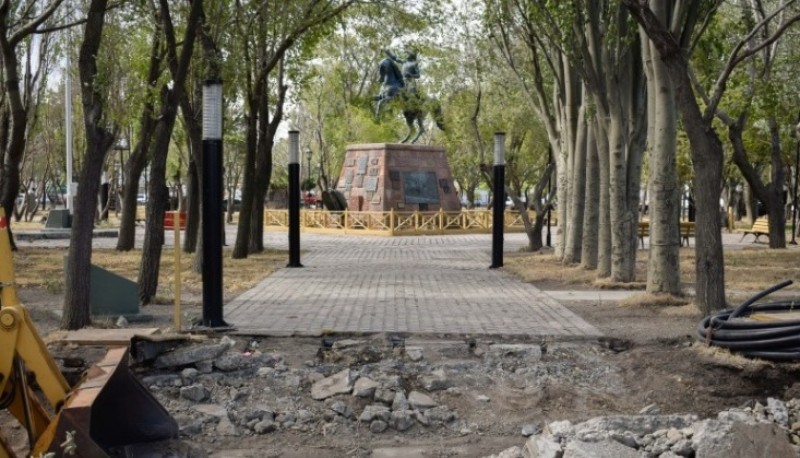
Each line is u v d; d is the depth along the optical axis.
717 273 12.90
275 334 10.98
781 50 27.03
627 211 17.16
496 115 39.84
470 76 29.83
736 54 12.75
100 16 11.36
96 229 36.44
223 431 8.09
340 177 40.53
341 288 16.55
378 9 22.42
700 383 9.20
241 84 21.61
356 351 10.21
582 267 19.59
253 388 8.97
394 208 37.50
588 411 8.84
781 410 8.16
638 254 25.70
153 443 7.61
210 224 11.38
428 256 25.08
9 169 21.88
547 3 16.56
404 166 38.22
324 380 9.11
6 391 6.33
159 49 17.66
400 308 13.63
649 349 10.28
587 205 19.47
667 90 14.36
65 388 6.47
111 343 8.85
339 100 49.84
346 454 7.77
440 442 8.10
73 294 11.06
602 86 17.06
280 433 8.17
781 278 18.47
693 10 14.90
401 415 8.36
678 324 12.02
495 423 8.53
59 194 63.16
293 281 17.83
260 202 25.91
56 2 19.39
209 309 11.41
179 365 9.29
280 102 25.77
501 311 13.33
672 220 14.34
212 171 11.37
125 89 19.20
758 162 38.31
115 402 7.45
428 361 9.99
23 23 21.58
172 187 60.31
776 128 28.97
